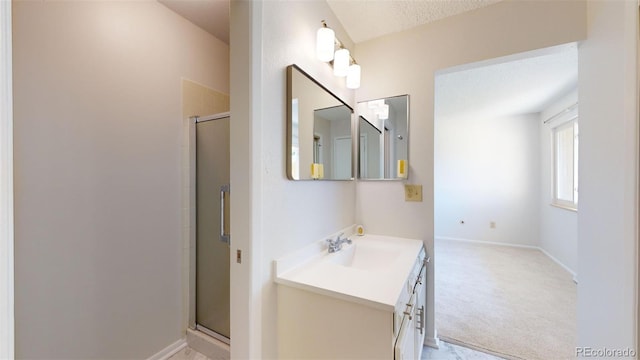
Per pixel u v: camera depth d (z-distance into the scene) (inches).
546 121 155.2
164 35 71.6
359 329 39.9
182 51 76.3
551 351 70.8
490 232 183.6
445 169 197.2
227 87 90.6
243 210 42.6
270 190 45.7
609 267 48.9
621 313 45.2
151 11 68.6
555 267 136.9
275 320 46.6
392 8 68.1
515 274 127.5
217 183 72.7
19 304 47.2
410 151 76.7
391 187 79.1
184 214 75.3
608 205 49.1
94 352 56.9
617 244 46.4
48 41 50.4
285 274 48.1
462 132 191.3
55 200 51.5
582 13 58.0
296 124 51.5
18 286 47.1
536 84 116.8
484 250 169.3
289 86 50.0
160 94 70.5
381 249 66.6
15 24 46.4
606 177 49.9
